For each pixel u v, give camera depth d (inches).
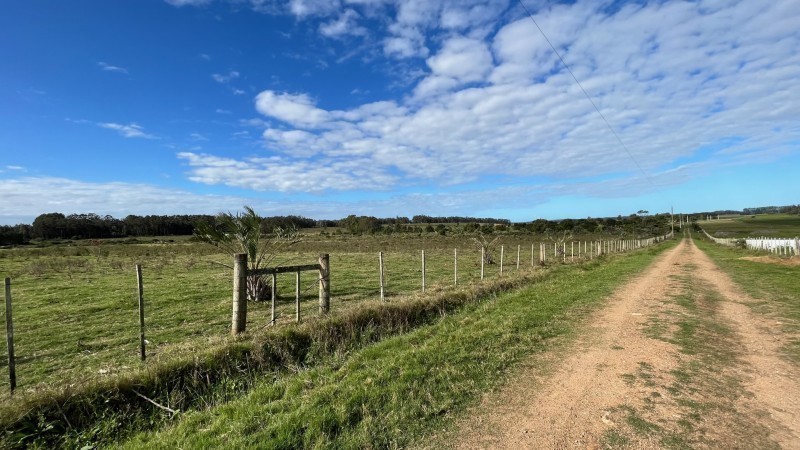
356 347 285.6
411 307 366.0
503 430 159.8
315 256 1224.8
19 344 319.3
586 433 156.6
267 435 156.1
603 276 677.9
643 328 320.5
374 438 153.7
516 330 311.4
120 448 162.1
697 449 144.2
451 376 214.1
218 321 390.3
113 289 593.9
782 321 340.2
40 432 165.6
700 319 351.6
